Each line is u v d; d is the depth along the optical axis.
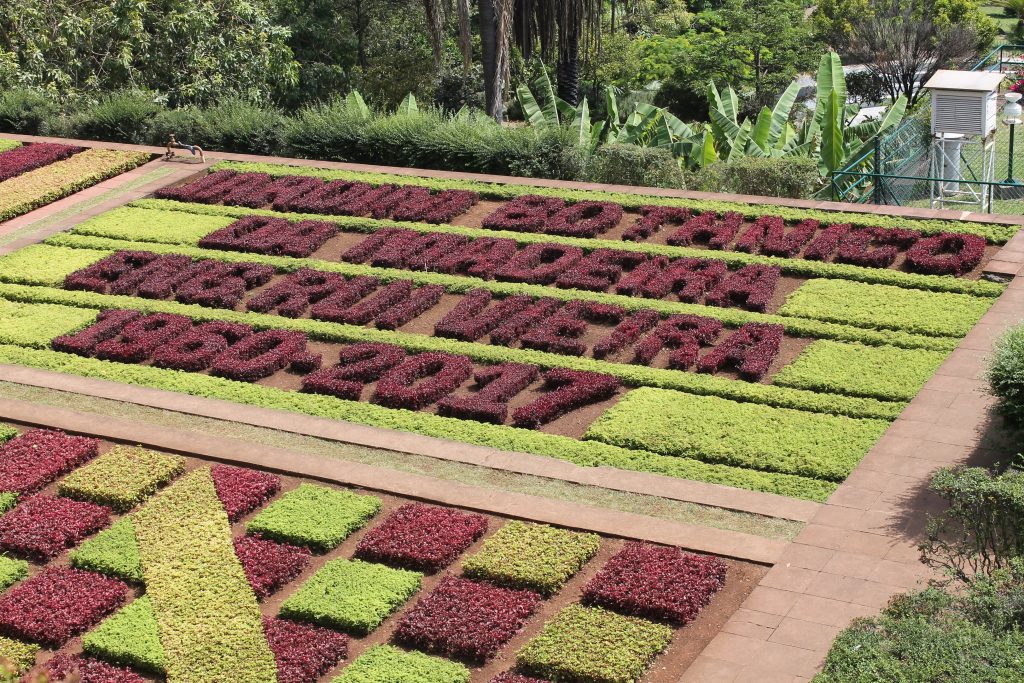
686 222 18.84
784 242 17.59
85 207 20.59
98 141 24.33
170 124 24.70
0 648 10.10
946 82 21.20
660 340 15.12
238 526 11.70
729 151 25.44
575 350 15.09
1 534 11.63
